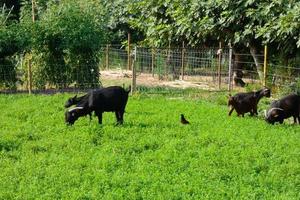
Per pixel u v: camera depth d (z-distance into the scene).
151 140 11.36
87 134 11.82
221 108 16.02
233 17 19.52
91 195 8.06
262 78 20.53
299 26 17.28
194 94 19.27
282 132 12.38
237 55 22.67
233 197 8.02
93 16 21.23
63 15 20.58
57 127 12.66
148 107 15.76
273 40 18.56
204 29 20.64
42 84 20.58
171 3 21.80
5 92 19.58
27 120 13.71
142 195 8.09
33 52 20.39
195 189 8.34
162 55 24.73
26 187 8.45
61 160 9.88
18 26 20.09
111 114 14.62
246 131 12.41
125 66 28.62
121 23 29.42
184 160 9.93
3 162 9.78
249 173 9.27
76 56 20.69
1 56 19.84
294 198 7.99
